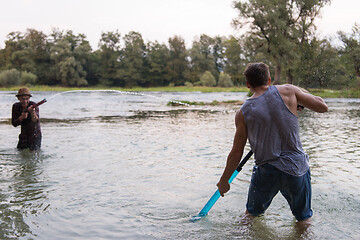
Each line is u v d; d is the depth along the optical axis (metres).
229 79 97.50
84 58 111.56
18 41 107.81
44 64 107.50
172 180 4.59
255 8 39.94
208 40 138.12
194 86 100.69
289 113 2.84
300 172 2.83
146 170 5.13
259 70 2.95
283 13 40.56
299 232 2.92
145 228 3.07
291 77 43.66
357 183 4.30
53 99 33.31
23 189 4.21
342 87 43.25
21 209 3.55
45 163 5.60
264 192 3.01
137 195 3.98
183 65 122.31
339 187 4.14
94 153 6.43
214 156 6.11
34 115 6.53
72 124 11.48
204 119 13.36
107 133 9.19
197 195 3.97
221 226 3.08
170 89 82.81
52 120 12.90
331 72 43.03
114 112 17.17
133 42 117.56
